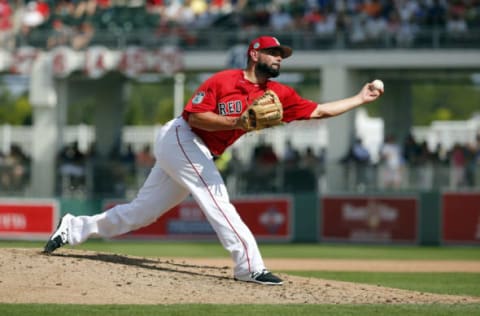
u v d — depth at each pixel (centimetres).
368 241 7475
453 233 7225
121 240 7756
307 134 11438
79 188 8100
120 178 7994
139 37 8881
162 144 2900
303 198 7631
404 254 6184
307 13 8819
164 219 7712
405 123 9419
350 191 7594
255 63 2834
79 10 9512
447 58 7944
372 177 7544
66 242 3125
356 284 3141
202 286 2808
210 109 2795
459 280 4056
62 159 8275
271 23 8894
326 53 8212
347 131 8194
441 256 5978
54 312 2342
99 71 8569
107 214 3088
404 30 8244
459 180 7262
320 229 7600
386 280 4028
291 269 4712
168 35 8800
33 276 2791
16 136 12281
